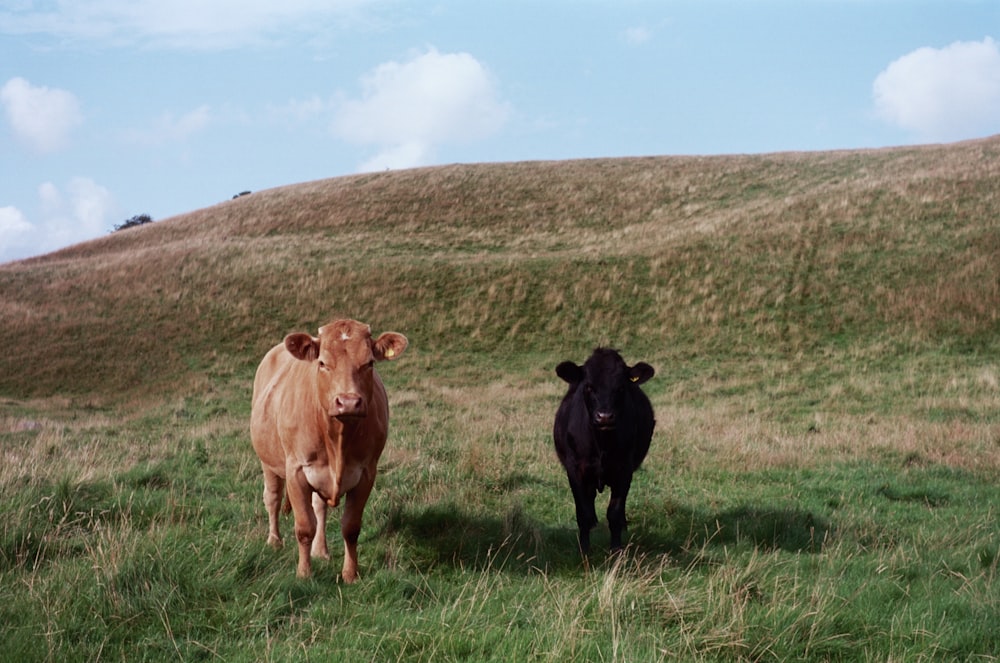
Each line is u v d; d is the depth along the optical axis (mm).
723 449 13344
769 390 23094
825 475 11727
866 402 20734
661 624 5234
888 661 4680
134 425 19922
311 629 5160
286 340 6227
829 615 5301
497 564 6809
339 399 5895
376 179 59375
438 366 28594
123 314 34438
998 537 7801
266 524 8086
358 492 6512
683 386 24297
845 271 31203
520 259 37500
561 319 31672
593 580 6168
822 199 39188
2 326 32688
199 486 9734
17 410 24531
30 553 6340
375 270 37188
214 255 41094
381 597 5895
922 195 36531
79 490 8016
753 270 32594
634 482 10938
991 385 21094
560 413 8383
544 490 10062
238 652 4789
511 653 4629
